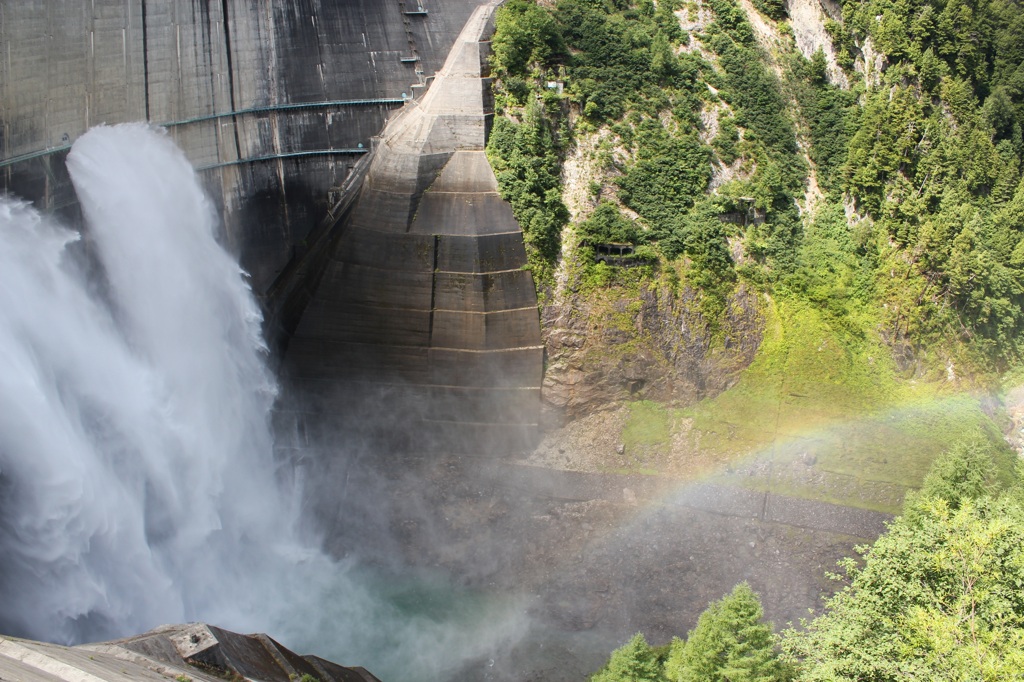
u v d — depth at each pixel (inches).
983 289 3058.6
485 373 2864.2
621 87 3048.7
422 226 2815.0
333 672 1962.4
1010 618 1417.3
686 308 2891.2
